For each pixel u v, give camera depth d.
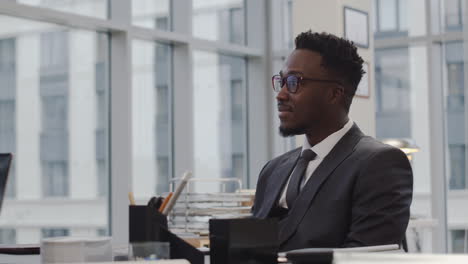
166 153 5.52
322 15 5.25
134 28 5.12
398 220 1.64
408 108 5.82
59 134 4.81
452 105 5.70
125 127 5.05
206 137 5.94
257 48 6.37
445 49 5.73
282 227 1.69
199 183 5.86
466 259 0.77
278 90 1.84
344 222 1.65
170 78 5.61
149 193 5.34
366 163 1.68
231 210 2.44
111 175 5.05
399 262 0.79
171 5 5.55
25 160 4.67
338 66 1.79
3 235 4.58
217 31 6.04
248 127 6.45
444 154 5.73
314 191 1.69
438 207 5.70
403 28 5.82
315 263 1.07
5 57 4.57
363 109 5.23
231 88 6.24
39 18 4.68
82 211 4.90
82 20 4.79
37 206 4.71
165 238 1.28
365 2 5.39
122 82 5.05
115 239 5.01
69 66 4.87
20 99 4.65
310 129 1.80
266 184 1.97
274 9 6.46
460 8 5.64
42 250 1.25
